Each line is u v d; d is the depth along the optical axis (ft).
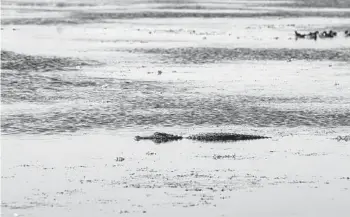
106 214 234.17
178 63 517.96
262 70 493.36
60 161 289.33
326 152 302.45
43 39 630.74
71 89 424.46
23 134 330.54
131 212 235.61
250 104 389.19
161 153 299.99
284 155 297.33
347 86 442.09
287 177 270.05
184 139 321.93
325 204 244.63
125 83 442.09
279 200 247.29
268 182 264.11
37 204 242.58
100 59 529.86
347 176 271.90
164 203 242.99
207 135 326.44
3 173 274.16
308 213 237.25
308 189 257.75
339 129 341.82
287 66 511.40
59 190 255.50
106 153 300.61
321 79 463.42
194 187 257.96
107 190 255.09
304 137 326.65
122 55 551.59
